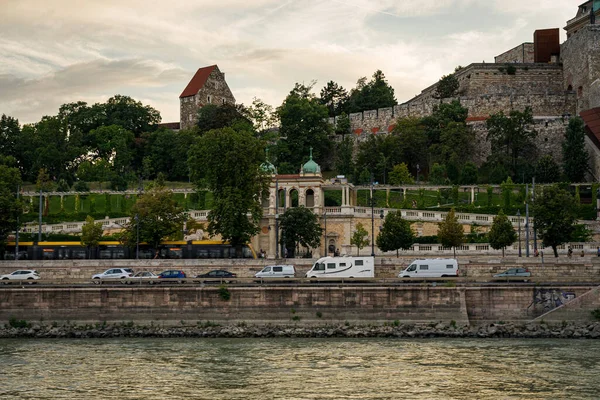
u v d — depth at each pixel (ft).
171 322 318.65
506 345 285.02
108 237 448.24
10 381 240.94
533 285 313.32
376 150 650.02
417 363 256.73
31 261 380.78
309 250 470.80
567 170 592.60
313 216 451.12
